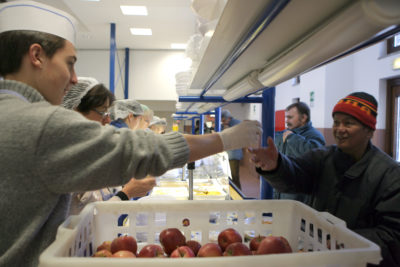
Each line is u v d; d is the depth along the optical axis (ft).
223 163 6.46
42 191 1.83
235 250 2.16
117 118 7.22
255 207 2.75
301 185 3.91
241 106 28.09
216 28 2.36
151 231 2.73
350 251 1.54
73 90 4.12
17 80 2.19
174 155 2.01
